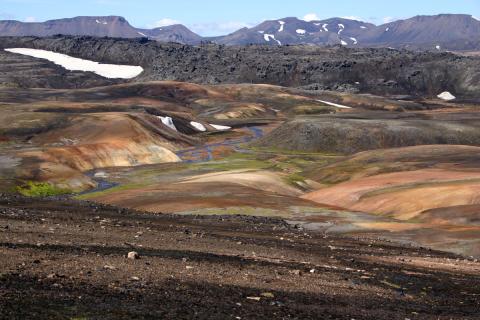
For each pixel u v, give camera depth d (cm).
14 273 2162
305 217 7069
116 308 1916
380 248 5116
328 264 3700
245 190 9038
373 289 3016
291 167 15900
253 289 2553
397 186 9600
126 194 8625
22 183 10512
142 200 7994
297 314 2223
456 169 12131
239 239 4556
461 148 15338
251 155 19288
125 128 18375
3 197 6475
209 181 10138
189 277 2586
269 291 2562
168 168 15238
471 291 3388
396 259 4453
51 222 4141
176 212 7150
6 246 2712
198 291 2350
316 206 7900
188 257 3128
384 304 2683
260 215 7144
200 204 7581
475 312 2809
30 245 2831
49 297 1919
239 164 16388
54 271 2303
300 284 2833
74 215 5088
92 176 13575
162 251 3250
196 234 4550
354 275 3362
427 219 7194
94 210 5950
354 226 6538
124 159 15912
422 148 15462
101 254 2831
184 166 15788
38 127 18400
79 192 11138
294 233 5669
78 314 1791
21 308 1748
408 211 7931
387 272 3681
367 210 8431
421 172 11431
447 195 8150
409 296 2994
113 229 4150
